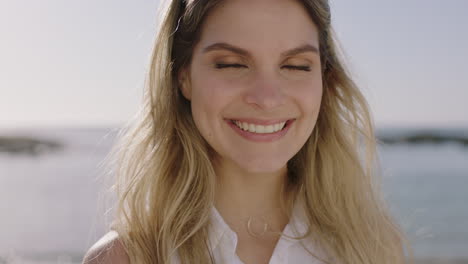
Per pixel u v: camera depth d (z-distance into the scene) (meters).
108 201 0.76
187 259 0.65
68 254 3.71
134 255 0.65
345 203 0.73
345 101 0.74
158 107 0.68
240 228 0.67
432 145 11.46
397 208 5.26
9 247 3.87
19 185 7.32
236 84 0.60
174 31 0.66
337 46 0.73
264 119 0.61
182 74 0.66
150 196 0.69
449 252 3.81
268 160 0.62
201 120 0.62
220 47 0.60
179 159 0.69
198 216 0.67
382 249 0.73
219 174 0.68
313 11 0.62
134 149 0.71
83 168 9.25
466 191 6.25
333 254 0.69
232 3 0.60
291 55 0.61
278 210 0.69
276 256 0.66
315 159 0.74
